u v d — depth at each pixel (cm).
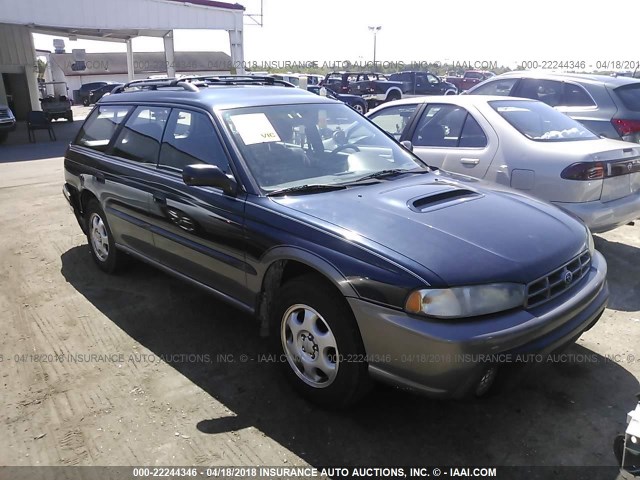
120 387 322
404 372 251
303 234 286
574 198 456
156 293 459
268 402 305
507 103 548
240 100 385
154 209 399
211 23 2102
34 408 303
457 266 249
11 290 471
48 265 534
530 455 261
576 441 270
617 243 578
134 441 275
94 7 1745
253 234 311
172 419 292
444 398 248
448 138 550
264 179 333
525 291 255
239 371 338
